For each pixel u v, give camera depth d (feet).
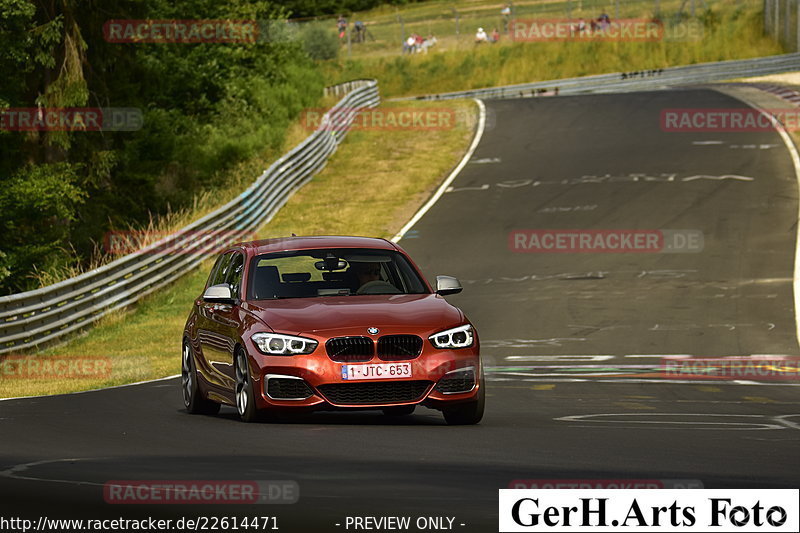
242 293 87.56
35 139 288.71
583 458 63.57
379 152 372.58
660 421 85.46
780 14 621.31
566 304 191.62
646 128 380.58
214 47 412.98
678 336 163.02
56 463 61.87
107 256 246.68
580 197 292.20
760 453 65.87
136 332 190.90
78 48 290.97
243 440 72.33
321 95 471.62
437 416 89.71
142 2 324.39
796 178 295.48
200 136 371.97
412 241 261.03
